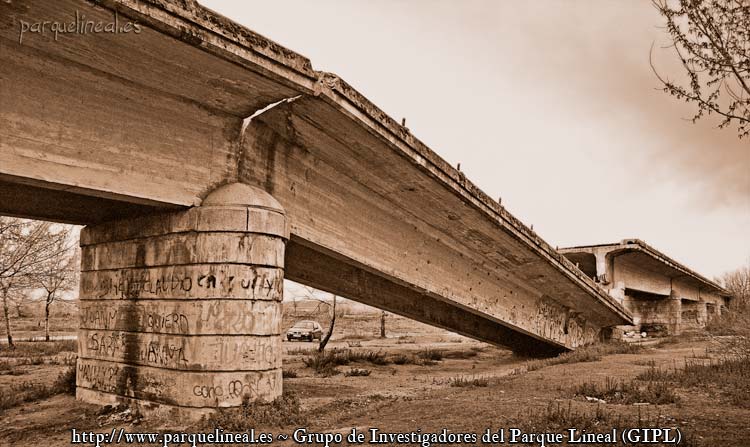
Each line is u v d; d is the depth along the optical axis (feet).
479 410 37.19
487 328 84.58
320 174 46.50
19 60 28.89
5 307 96.12
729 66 27.94
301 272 56.85
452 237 61.77
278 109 39.63
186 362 35.42
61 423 36.60
